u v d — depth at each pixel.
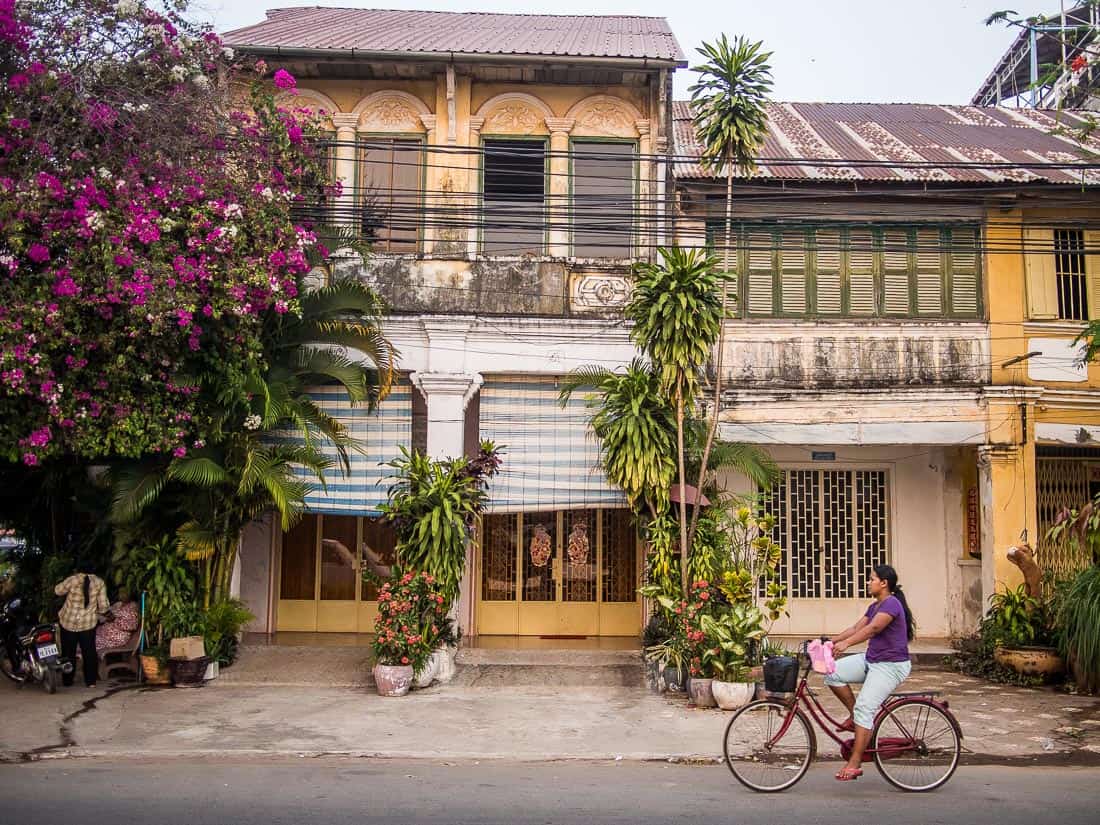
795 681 7.98
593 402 12.94
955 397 14.07
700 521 12.46
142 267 10.03
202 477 11.12
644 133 14.29
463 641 14.66
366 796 7.17
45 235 9.91
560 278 13.63
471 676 12.44
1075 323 14.29
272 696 11.21
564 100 14.36
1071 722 10.47
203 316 10.86
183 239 10.78
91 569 11.84
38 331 9.77
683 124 16.64
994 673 12.96
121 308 10.14
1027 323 14.26
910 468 15.87
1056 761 8.91
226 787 7.41
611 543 15.45
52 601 12.25
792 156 14.79
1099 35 13.32
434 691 11.62
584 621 15.30
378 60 13.47
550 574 15.38
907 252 14.29
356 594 15.34
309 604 15.31
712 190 13.78
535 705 10.91
